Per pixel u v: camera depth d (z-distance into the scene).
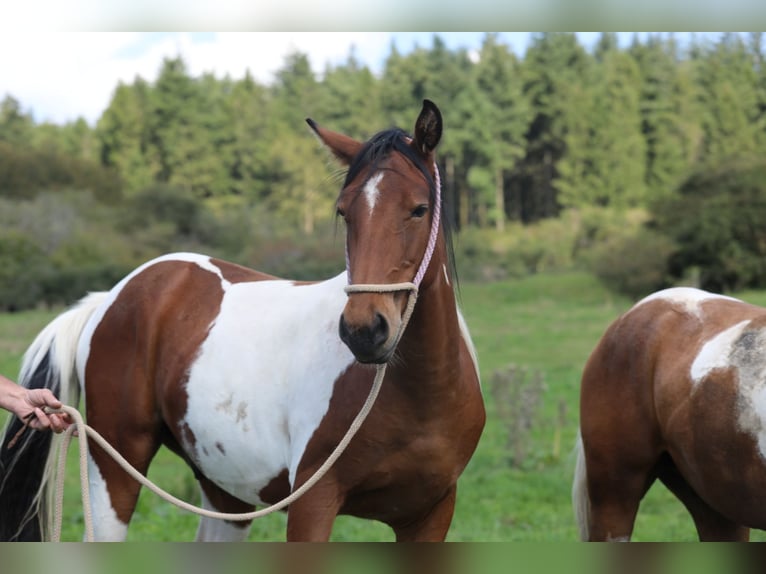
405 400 4.13
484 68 68.75
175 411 5.05
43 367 5.70
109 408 5.33
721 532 5.35
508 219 68.38
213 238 50.41
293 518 4.29
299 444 4.40
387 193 3.75
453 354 4.16
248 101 70.25
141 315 5.31
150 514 8.97
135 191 56.25
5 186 55.47
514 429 11.80
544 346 22.61
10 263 39.62
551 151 68.56
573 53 70.50
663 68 67.50
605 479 5.31
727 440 4.57
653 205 43.12
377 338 3.58
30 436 5.40
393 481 4.26
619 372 5.26
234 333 4.91
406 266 3.75
